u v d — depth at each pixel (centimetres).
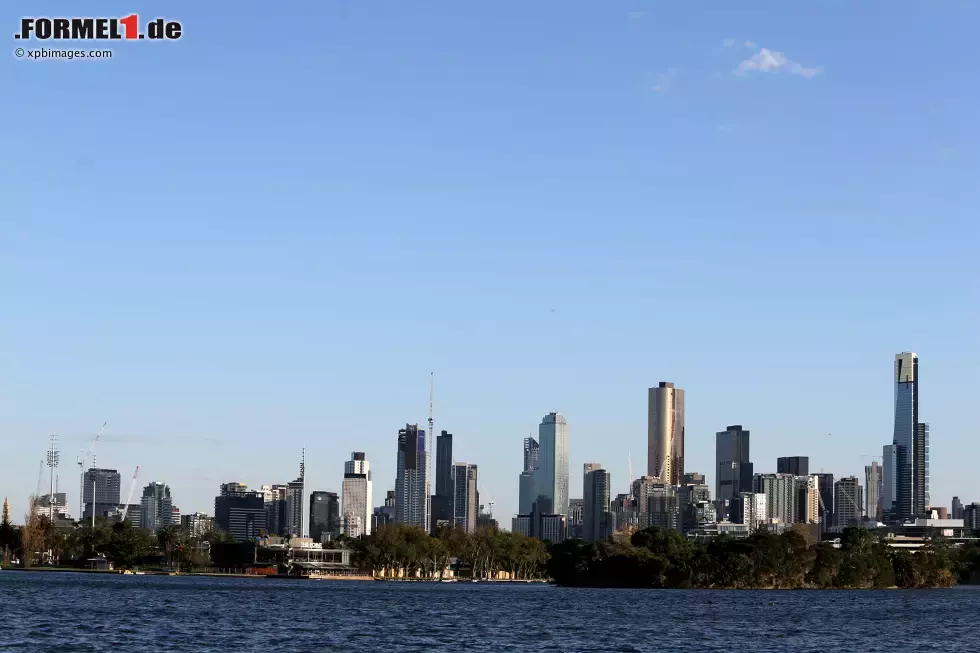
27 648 19275
